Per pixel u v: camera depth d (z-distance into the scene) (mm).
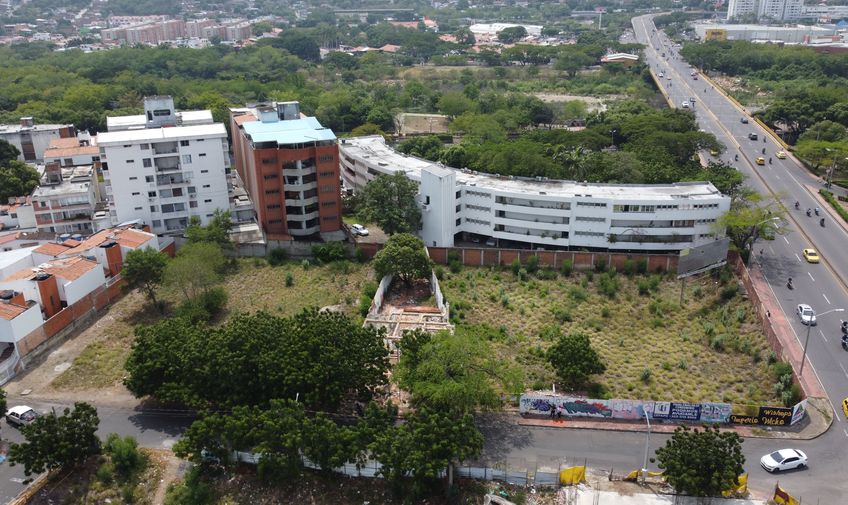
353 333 88250
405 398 89688
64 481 76938
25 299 104688
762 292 120438
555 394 92250
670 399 92438
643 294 124938
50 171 154125
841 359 100312
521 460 79625
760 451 81438
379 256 122250
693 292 124062
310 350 83938
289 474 74125
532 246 146375
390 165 160500
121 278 121812
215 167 146875
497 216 144625
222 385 81562
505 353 103875
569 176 167250
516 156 172250
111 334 108375
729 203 135125
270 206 145125
